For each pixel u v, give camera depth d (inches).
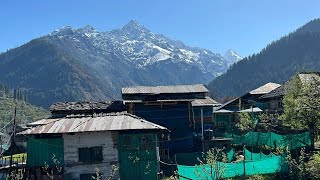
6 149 2397.9
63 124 1561.3
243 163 1446.9
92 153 1523.1
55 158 1514.5
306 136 1700.3
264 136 1904.5
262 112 2454.5
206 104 2300.7
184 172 1381.6
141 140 1539.1
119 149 1526.8
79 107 2225.6
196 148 2199.8
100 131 1489.9
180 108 2283.5
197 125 2309.3
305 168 1417.3
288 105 1759.4
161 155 1905.8
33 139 1524.4
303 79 1993.1
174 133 2245.3
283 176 1464.1
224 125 2687.0
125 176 1517.0
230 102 2746.1
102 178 1507.1
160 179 1578.5
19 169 1518.2
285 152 1578.5
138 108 2249.0
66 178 1503.4
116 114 1675.7
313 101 1644.9
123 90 2321.6
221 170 1274.6
